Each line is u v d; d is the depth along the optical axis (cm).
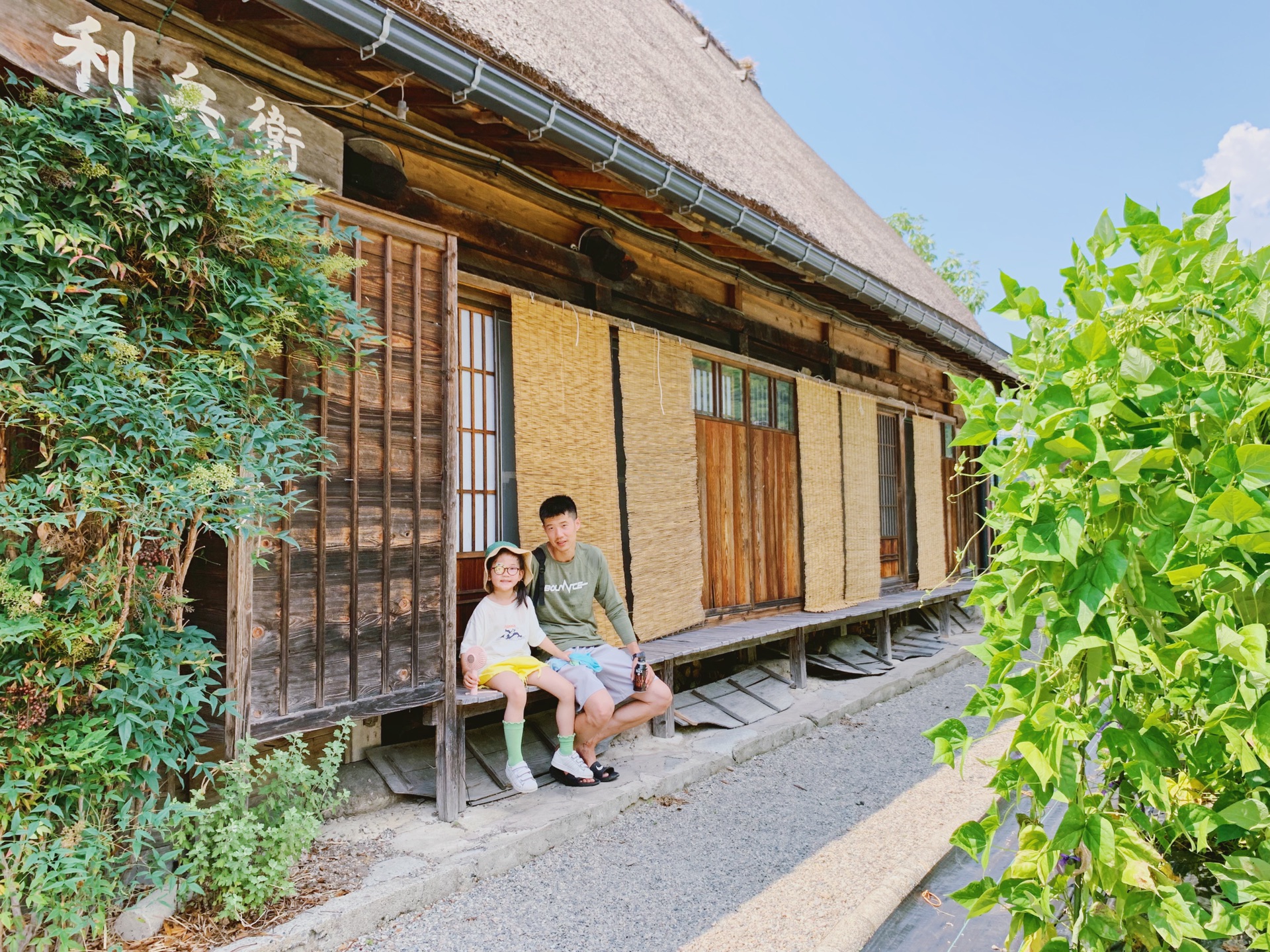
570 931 273
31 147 219
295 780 280
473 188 468
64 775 228
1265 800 151
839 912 278
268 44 365
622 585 497
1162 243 154
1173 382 136
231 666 273
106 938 228
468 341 440
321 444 286
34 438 239
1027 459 143
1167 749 145
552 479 454
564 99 362
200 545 293
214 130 265
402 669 331
